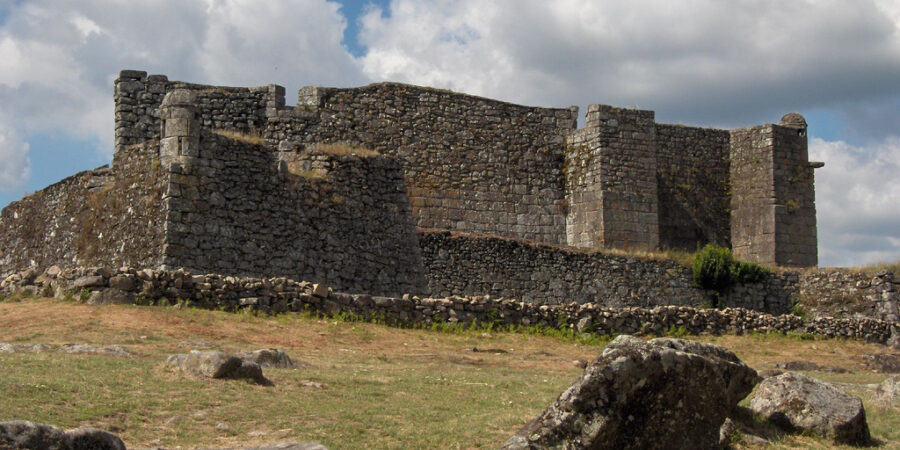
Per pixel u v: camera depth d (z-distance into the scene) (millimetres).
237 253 25250
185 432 12898
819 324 33625
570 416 11555
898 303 40375
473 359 22000
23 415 12555
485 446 12961
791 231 45969
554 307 28688
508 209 42344
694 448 12219
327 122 39781
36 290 23297
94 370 15500
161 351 18172
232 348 19297
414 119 41375
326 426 13555
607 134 42719
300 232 26703
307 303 23984
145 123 36656
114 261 26203
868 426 16016
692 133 47406
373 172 29078
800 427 14906
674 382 12008
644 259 40125
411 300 26000
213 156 25359
